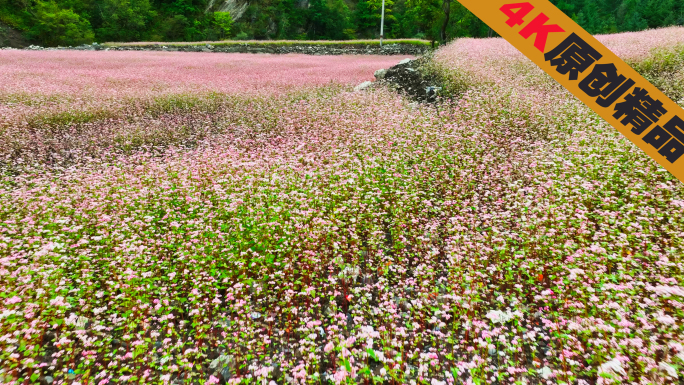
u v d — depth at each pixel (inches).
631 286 162.9
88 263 211.2
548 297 177.9
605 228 215.0
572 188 266.1
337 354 163.0
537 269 196.4
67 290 190.4
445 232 254.8
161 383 144.2
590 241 218.2
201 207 289.3
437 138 401.4
